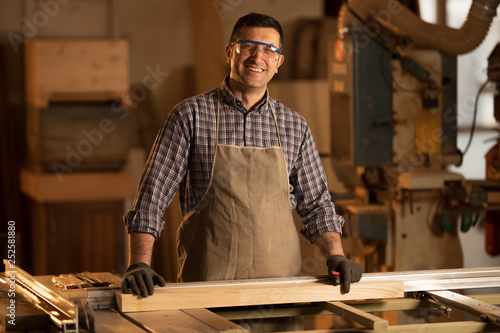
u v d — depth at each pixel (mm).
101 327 1773
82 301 1893
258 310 2090
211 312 1910
